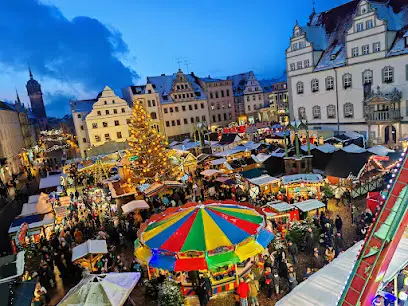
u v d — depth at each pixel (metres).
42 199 24.03
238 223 14.08
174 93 67.50
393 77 36.69
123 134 59.47
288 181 23.14
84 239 20.66
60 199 27.02
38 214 22.38
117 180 31.81
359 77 40.19
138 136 31.02
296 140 25.66
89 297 10.55
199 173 34.72
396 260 5.52
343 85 42.22
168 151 36.56
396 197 3.72
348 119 42.41
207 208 14.98
